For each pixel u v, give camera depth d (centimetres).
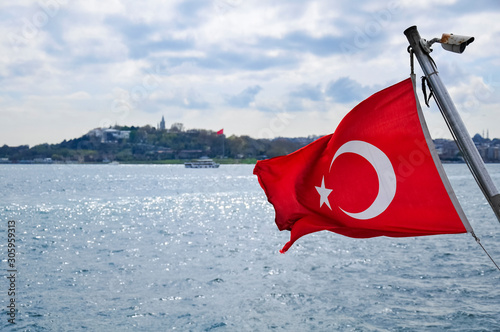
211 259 2819
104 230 4266
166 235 3925
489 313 1708
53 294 2034
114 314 1764
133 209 6312
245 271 2459
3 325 1647
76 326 1644
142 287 2150
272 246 3275
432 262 2605
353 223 716
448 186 650
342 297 1944
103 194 9144
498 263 2528
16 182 13625
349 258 2769
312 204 762
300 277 2305
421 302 1856
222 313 1770
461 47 570
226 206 6725
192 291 2073
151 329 1619
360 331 1574
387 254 2864
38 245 3438
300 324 1650
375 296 1947
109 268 2583
